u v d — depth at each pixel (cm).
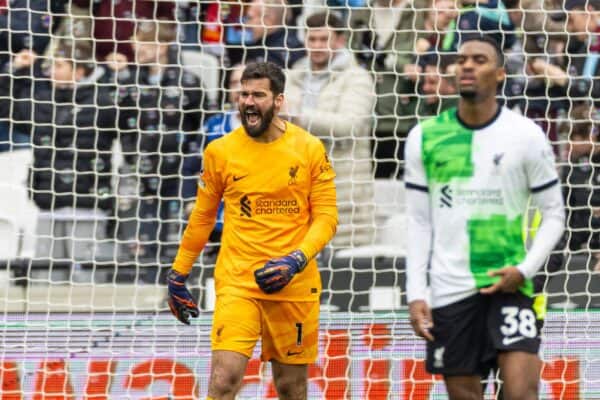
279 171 2102
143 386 2603
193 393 2616
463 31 2989
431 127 1856
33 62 2984
